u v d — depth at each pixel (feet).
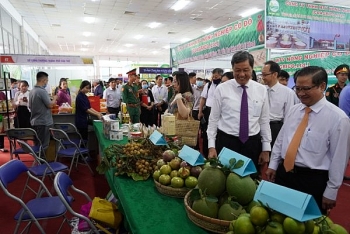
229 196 3.51
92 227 5.14
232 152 4.07
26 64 21.25
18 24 33.14
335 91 12.44
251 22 18.83
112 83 21.85
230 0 27.53
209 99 14.25
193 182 4.46
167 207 4.24
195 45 28.45
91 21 36.68
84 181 12.26
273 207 2.73
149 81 40.78
